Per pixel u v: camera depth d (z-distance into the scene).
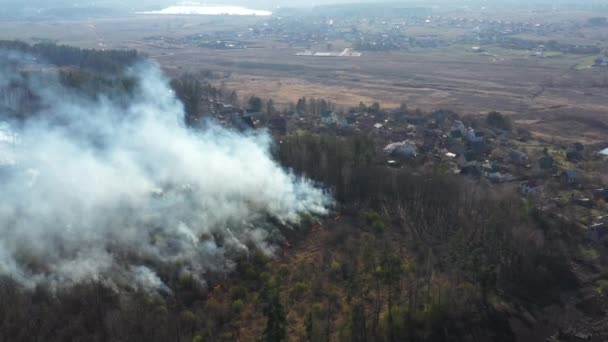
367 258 76.94
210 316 65.06
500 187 101.88
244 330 62.88
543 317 70.38
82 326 59.62
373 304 67.38
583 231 88.19
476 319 67.38
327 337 61.00
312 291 70.25
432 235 85.44
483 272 70.38
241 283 72.94
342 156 103.25
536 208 90.69
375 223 87.81
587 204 99.31
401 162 116.25
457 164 120.19
